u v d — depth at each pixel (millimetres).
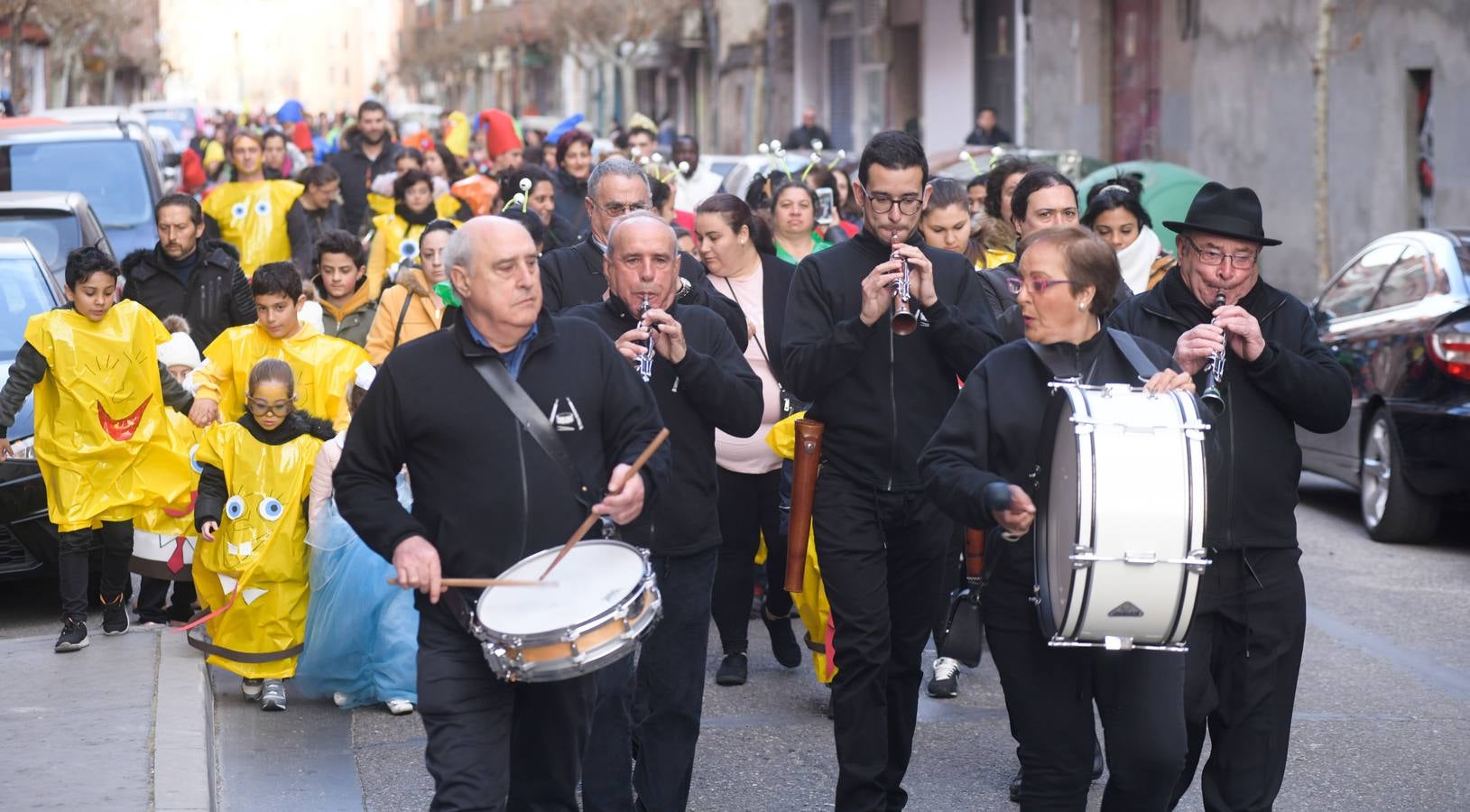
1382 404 10992
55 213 11922
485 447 4605
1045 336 4902
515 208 9094
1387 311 11258
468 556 4609
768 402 7684
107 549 8305
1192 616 4473
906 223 5910
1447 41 18891
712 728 7215
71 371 8219
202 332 10461
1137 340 5043
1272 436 5285
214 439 7402
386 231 12234
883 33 40812
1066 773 4859
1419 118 19766
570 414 4699
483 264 4555
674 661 5664
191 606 8891
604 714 5473
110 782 5941
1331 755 6773
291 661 7445
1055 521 4586
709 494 5723
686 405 5688
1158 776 4742
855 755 5680
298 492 7371
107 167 15070
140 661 7652
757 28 48406
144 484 8359
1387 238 11875
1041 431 4703
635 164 6816
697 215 7953
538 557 4492
